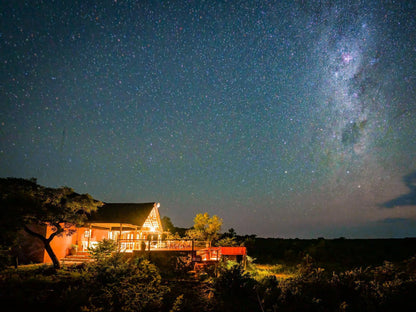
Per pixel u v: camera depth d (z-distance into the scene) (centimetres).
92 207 1867
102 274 1374
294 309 1215
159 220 3278
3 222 1364
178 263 1977
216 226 3250
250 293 1440
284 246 4062
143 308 1128
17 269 1614
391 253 3462
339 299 1360
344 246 3938
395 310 1221
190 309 1198
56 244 2175
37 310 1025
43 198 1695
